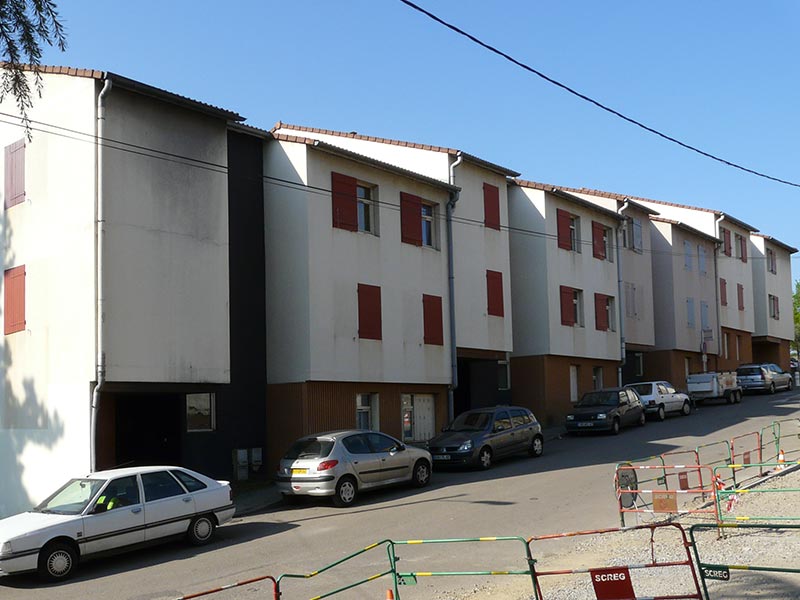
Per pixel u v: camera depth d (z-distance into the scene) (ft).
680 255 144.77
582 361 115.85
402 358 83.46
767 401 130.52
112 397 62.28
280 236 76.43
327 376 75.00
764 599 28.94
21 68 34.83
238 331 74.13
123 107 61.93
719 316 157.07
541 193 109.40
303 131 97.86
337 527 50.78
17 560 39.86
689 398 116.06
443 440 74.38
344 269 78.13
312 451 59.77
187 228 65.41
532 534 45.50
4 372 67.21
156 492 46.16
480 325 95.45
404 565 39.83
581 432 98.22
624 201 126.31
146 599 36.01
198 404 70.54
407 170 84.99
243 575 39.50
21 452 64.95
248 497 64.59
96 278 59.21
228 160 75.25
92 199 59.93
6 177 68.13
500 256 100.27
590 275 118.21
